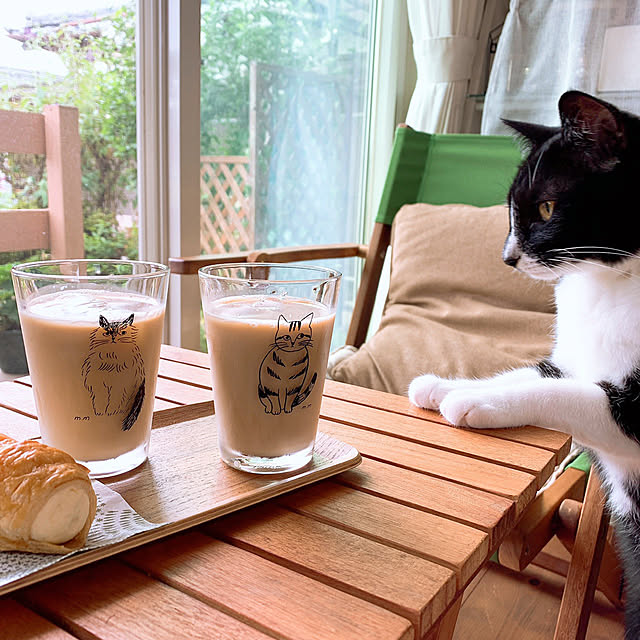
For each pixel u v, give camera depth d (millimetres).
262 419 407
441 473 453
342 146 2047
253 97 1667
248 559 336
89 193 1350
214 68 1531
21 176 1228
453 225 1390
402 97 2170
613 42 1672
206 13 1476
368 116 2139
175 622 283
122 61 1360
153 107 1404
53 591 304
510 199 949
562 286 928
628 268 822
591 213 819
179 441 475
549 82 1798
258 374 398
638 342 768
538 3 1768
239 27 1577
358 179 2160
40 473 312
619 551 878
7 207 1216
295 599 302
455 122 1944
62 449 395
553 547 1128
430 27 1905
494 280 1314
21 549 309
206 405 567
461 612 1036
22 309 385
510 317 1266
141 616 287
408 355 1193
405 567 331
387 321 1326
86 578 315
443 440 523
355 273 2205
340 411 589
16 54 1185
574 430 695
